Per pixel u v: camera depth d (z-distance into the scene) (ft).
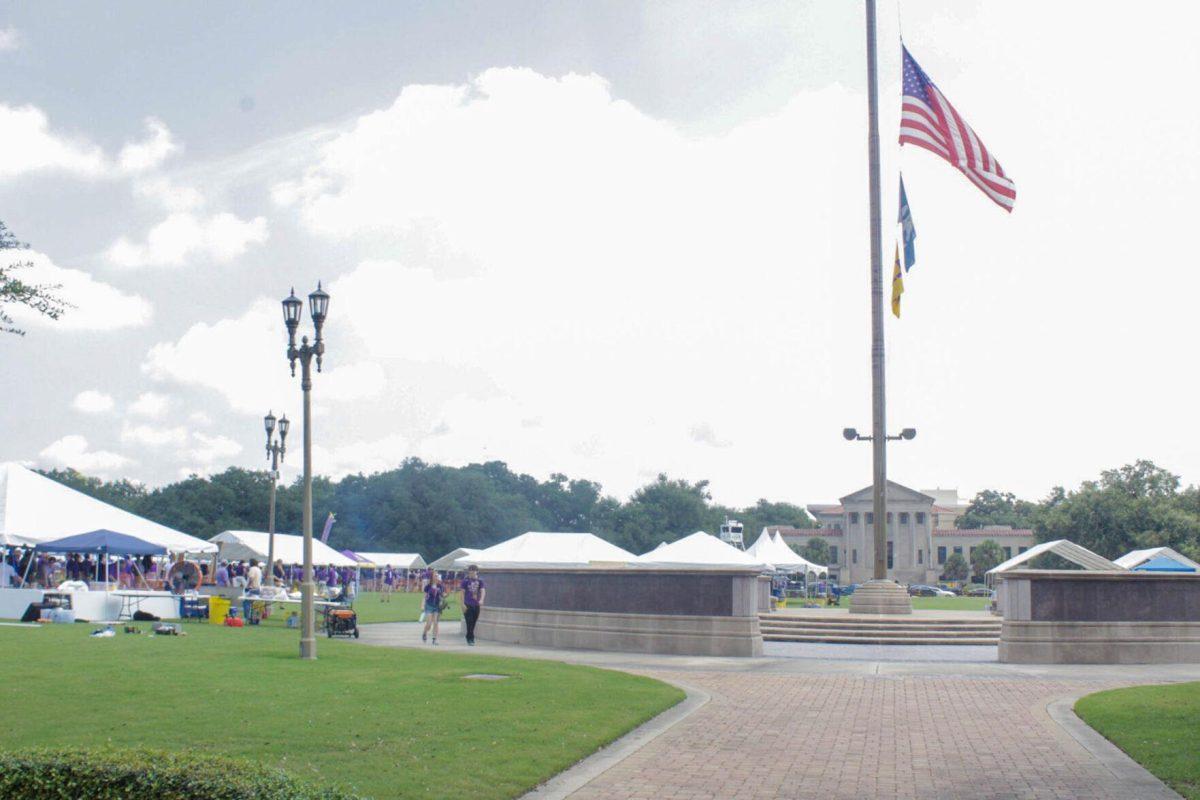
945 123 103.91
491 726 46.24
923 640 104.47
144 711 47.65
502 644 101.40
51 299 55.67
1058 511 370.73
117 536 124.16
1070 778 38.24
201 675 61.67
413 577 322.34
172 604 125.18
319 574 248.73
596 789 36.09
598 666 78.38
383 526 461.78
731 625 88.79
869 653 92.99
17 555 147.84
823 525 560.61
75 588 122.72
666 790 36.04
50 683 56.65
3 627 101.04
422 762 38.37
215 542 192.34
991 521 612.70
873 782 37.50
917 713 54.49
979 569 445.78
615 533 508.12
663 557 141.28
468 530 460.14
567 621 97.55
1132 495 388.98
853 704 57.88
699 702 58.18
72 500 130.62
